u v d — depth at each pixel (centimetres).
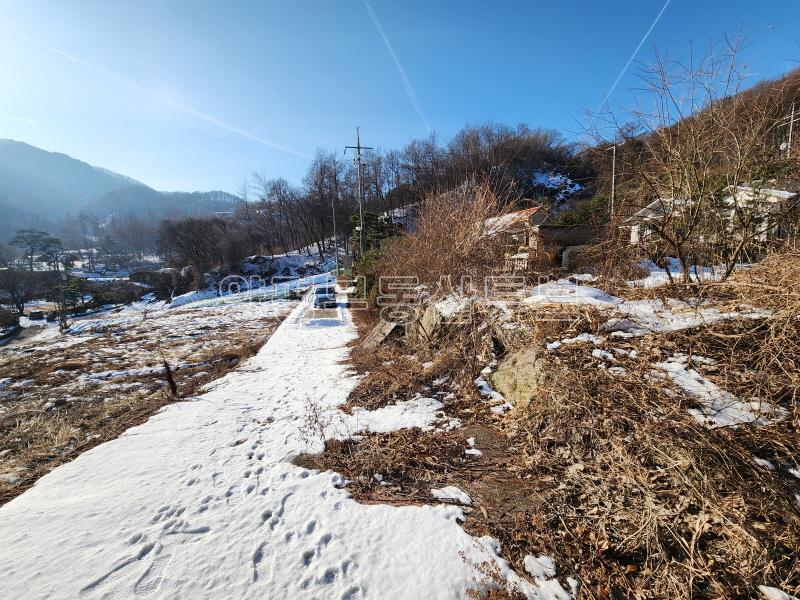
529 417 346
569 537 221
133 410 574
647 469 238
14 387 766
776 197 411
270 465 339
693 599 178
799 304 282
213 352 995
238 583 209
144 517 270
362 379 584
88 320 2358
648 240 495
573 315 421
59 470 354
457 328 589
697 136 408
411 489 288
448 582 200
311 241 4934
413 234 964
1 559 232
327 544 235
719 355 303
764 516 199
